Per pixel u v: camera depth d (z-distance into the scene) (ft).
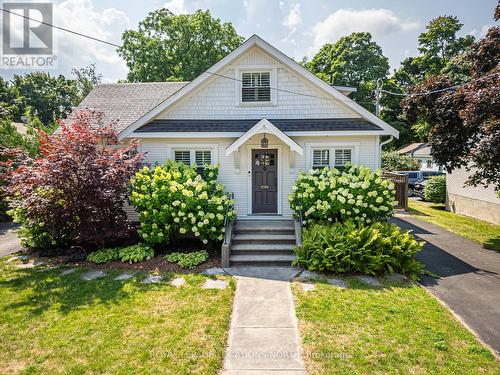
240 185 33.50
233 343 15.06
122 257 25.94
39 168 24.62
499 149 26.48
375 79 112.16
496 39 32.14
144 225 27.22
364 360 13.53
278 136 29.40
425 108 37.06
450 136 34.58
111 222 27.32
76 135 26.63
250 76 34.37
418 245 24.09
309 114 33.99
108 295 19.77
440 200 57.77
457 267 25.46
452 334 15.51
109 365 13.29
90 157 25.55
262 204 33.78
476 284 22.02
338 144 32.65
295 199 29.96
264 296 19.88
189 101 34.32
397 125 118.32
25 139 52.60
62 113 154.81
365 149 32.58
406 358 13.65
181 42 97.09
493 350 14.37
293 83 33.88
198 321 16.75
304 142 32.89
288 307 18.49
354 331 15.75
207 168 30.83
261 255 26.32
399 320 16.76
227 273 23.62
